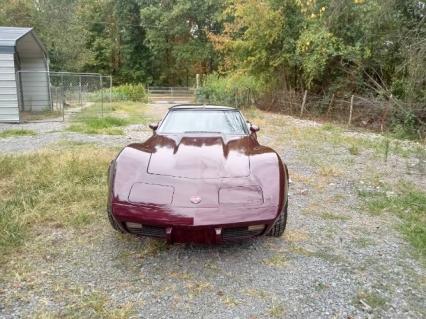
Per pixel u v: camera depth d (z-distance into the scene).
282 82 18.81
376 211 4.57
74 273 3.03
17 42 12.92
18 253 3.31
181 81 50.59
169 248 3.47
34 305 2.59
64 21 27.81
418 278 3.06
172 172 3.35
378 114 13.05
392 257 3.41
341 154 8.15
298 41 15.92
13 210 4.08
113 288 2.83
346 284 2.95
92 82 20.83
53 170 5.53
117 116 15.05
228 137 4.35
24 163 6.02
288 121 14.28
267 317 2.53
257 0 17.34
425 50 10.70
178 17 43.09
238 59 19.78
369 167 6.99
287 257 3.36
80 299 2.67
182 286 2.88
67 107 18.91
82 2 46.03
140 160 3.51
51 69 27.39
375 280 3.02
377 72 14.65
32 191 4.75
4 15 24.38
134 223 3.12
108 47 48.22
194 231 2.99
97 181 5.23
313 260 3.31
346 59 15.22
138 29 48.41
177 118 4.83
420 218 4.38
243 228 3.09
